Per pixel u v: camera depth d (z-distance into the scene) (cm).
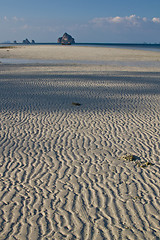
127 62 3130
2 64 2691
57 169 565
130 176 534
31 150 659
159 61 3312
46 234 373
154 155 628
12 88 1390
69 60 3338
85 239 362
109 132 777
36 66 2480
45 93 1270
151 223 395
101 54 4703
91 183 509
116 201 450
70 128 808
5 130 794
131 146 680
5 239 363
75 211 424
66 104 1077
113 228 384
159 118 905
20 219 406
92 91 1315
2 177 534
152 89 1369
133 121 875
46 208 432
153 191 479
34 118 902
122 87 1415
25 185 503
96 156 625
